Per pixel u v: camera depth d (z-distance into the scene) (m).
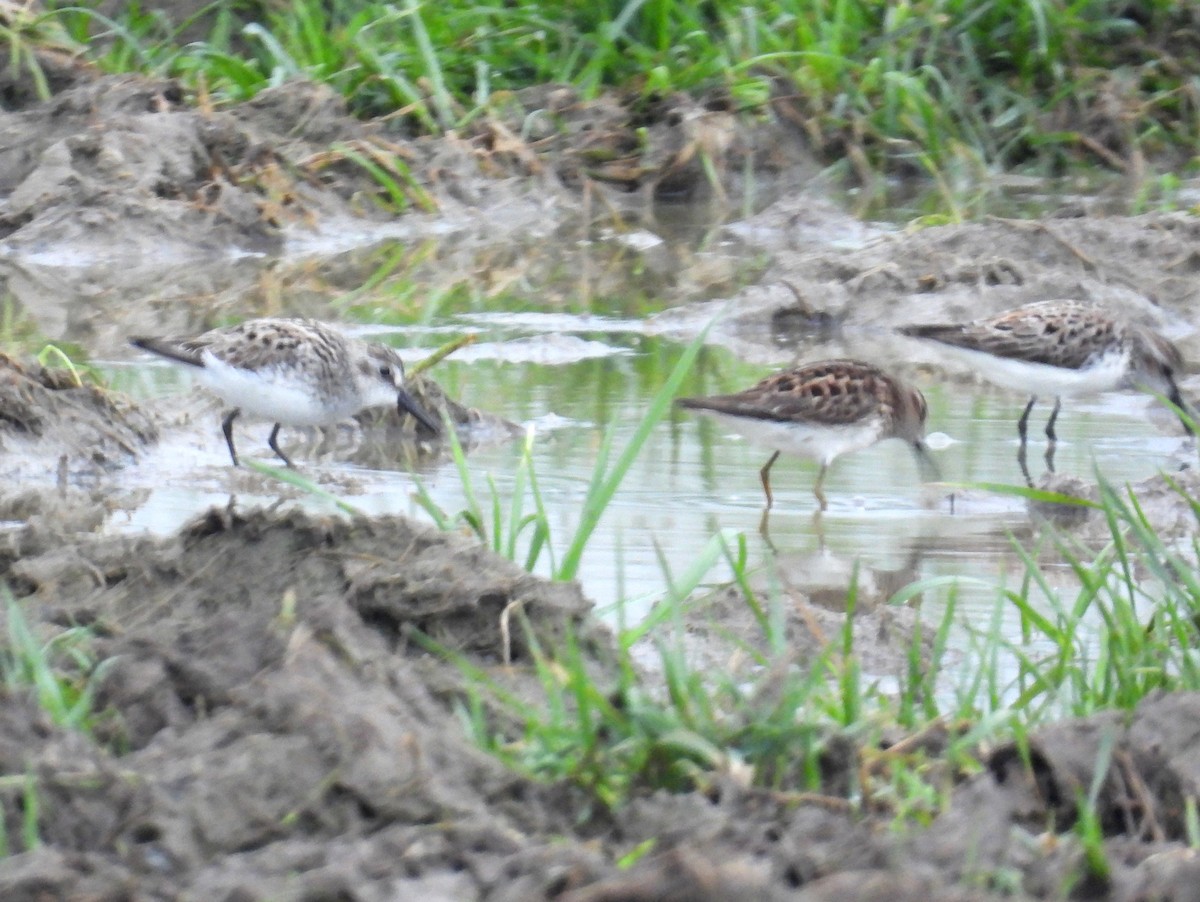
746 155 23.66
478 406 14.35
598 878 5.68
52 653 7.49
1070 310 14.61
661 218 22.45
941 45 24.97
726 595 9.70
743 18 24.50
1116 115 24.92
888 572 10.58
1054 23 25.02
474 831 6.07
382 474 12.68
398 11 23.91
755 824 6.28
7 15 22.58
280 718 6.57
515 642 7.98
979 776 6.73
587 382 15.19
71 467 12.59
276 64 23.69
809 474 12.97
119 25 23.36
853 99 24.28
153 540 8.59
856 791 6.80
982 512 12.03
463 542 8.58
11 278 18.70
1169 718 6.93
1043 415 14.90
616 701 7.15
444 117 22.86
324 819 6.22
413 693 7.08
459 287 18.78
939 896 5.62
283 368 13.05
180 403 14.26
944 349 14.74
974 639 8.34
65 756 6.36
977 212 22.02
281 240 20.73
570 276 19.38
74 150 20.80
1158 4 25.72
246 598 8.12
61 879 5.70
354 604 7.90
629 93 24.00
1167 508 11.94
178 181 21.08
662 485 12.46
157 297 17.94
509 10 24.16
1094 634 9.28
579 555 8.74
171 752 6.47
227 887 5.74
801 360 16.22
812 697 7.47
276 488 12.25
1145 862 6.07
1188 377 15.95
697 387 15.05
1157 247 19.02
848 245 20.78
